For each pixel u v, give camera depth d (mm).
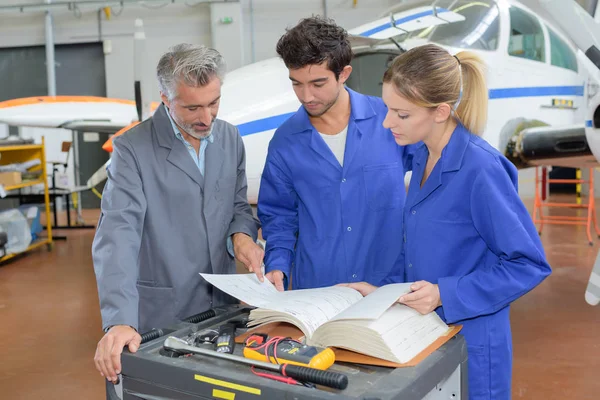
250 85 2932
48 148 8867
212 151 1462
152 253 1423
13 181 5406
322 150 1477
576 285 4160
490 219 1094
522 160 3814
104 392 2559
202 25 9273
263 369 840
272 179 1541
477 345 1165
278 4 9156
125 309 1149
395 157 1512
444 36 3496
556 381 2539
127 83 9344
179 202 1409
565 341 3066
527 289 1061
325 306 1042
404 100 1059
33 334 3406
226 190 1486
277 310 988
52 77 9180
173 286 1428
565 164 3873
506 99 3658
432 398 925
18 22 9273
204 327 1086
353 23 9133
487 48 3584
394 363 844
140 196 1345
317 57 1246
